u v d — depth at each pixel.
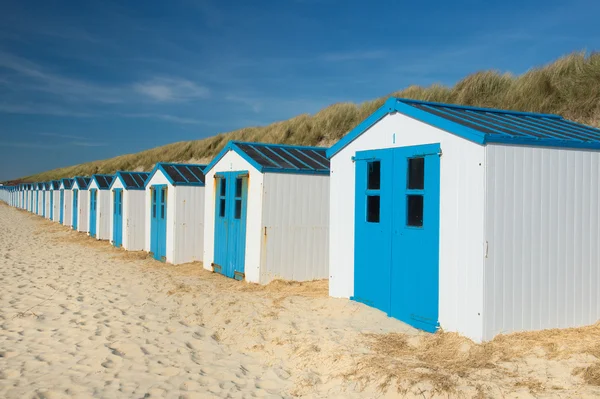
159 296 9.52
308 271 10.97
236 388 5.20
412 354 5.64
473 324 5.75
